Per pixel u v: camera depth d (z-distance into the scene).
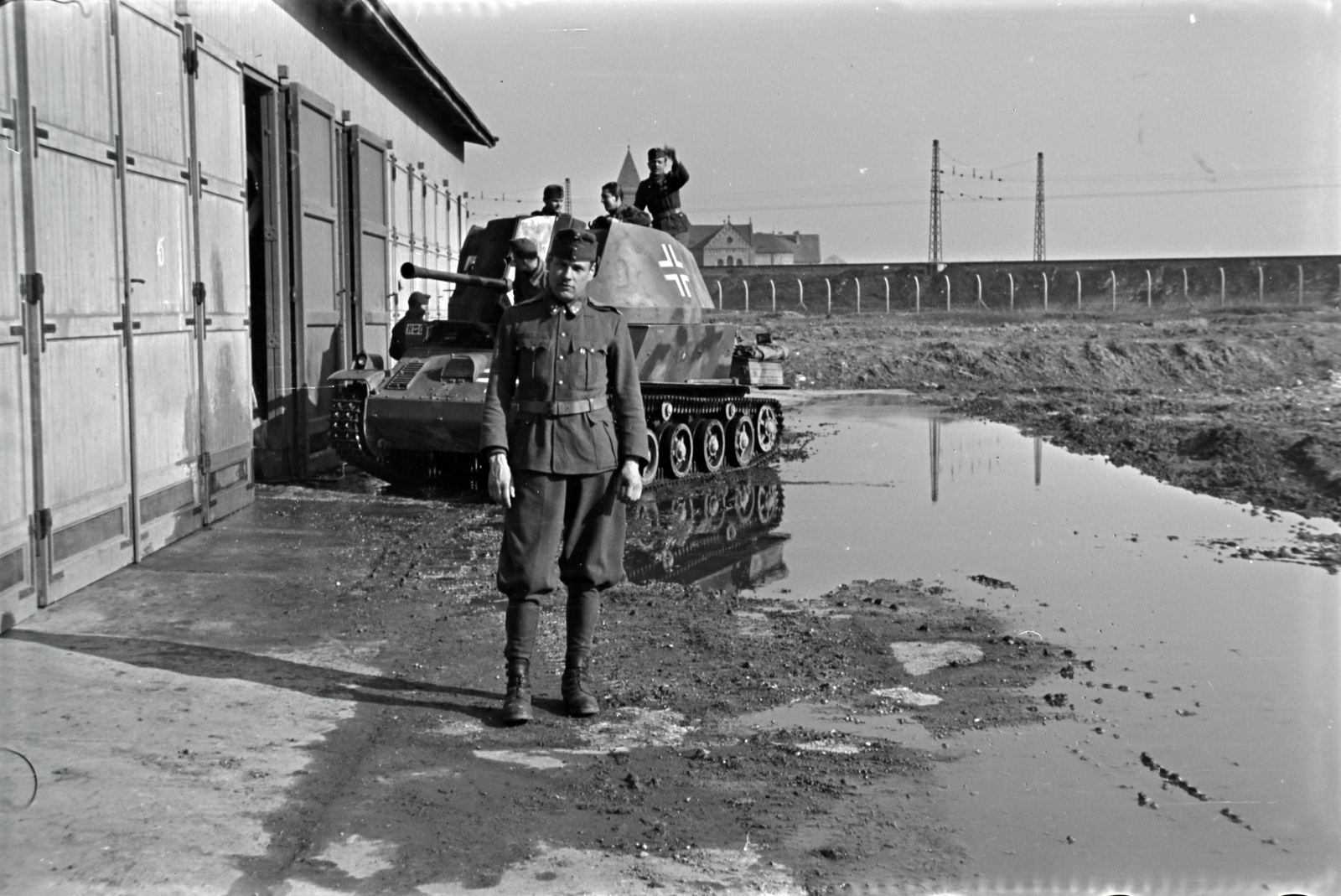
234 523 10.06
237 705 5.36
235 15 11.30
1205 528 10.31
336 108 15.40
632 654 6.36
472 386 11.98
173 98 9.05
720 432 14.41
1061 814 4.30
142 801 4.25
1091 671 6.07
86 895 3.57
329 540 9.38
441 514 10.77
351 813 4.22
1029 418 21.52
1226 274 60.00
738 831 4.14
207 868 3.76
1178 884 3.75
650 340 12.68
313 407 13.71
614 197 14.18
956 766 4.77
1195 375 31.91
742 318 52.53
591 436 5.41
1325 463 13.46
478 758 4.82
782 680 5.92
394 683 5.78
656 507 11.58
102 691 5.49
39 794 4.29
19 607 6.70
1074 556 9.09
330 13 15.16
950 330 40.59
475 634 6.69
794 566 8.72
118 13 8.02
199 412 9.70
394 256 18.22
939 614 7.24
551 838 4.06
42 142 6.92
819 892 3.70
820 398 27.22
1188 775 4.68
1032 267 65.25
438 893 3.66
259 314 13.36
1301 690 5.75
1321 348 34.00
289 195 12.96
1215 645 6.56
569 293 5.43
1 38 6.44
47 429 7.03
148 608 7.09
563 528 5.50
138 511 8.44
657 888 3.71
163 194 8.85
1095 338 36.47
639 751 4.93
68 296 7.28
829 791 4.50
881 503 11.81
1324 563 8.80
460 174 27.00
